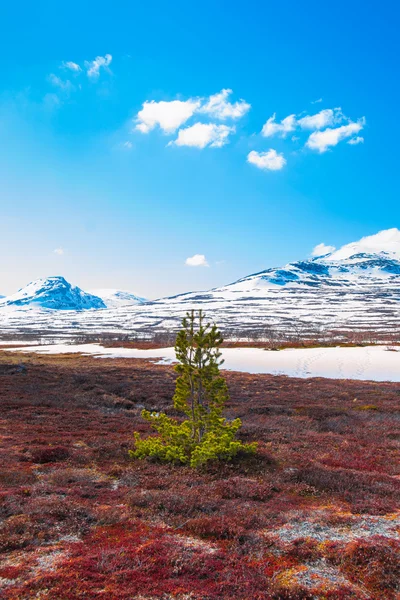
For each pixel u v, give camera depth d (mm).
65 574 7273
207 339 17297
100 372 59969
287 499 11875
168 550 8359
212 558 8133
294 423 26016
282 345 115875
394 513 10859
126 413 29969
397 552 8398
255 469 14977
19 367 57469
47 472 14336
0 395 35062
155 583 7133
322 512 10883
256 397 39156
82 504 10922
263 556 8383
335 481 13133
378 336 158000
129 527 9688
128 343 136750
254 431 22656
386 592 7145
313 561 8203
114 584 7078
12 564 7781
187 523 9812
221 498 11859
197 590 6977
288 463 15898
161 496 11352
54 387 42844
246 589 7074
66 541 8867
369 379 57500
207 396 17516
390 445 19812
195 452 15125
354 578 7547
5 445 18094
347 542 9000
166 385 46656
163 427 17078
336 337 157500
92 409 31625
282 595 6941
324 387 48031
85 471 14492
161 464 15453
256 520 10047
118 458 16422
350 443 19969
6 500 10906
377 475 14070
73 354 98312
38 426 22969
